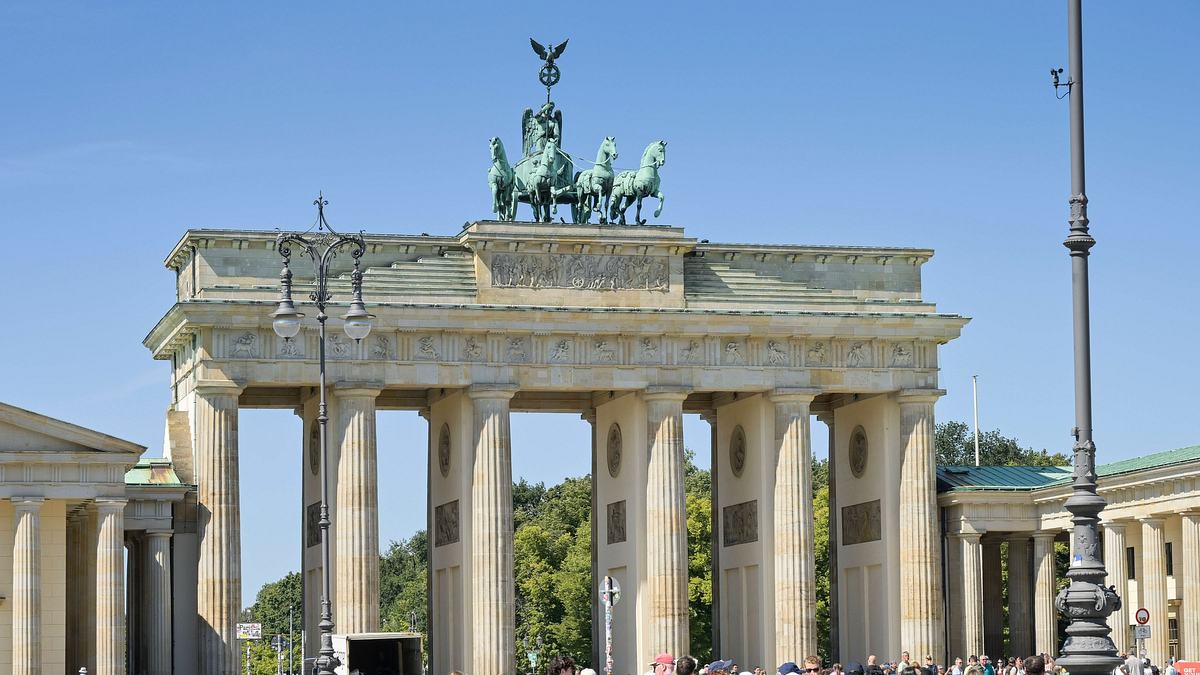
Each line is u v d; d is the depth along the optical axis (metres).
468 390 193.12
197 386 184.75
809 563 199.12
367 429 188.75
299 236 118.75
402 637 160.88
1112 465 198.25
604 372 196.12
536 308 193.38
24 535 164.00
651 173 198.88
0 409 164.12
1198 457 173.50
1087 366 79.06
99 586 165.75
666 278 199.38
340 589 187.50
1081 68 81.44
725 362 199.75
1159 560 182.50
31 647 163.12
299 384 188.38
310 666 170.25
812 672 79.94
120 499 167.38
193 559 185.62
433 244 195.25
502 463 192.00
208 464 184.00
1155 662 181.50
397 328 190.25
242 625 187.75
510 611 191.12
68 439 166.38
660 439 196.50
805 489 199.50
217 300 184.75
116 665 165.62
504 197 199.38
